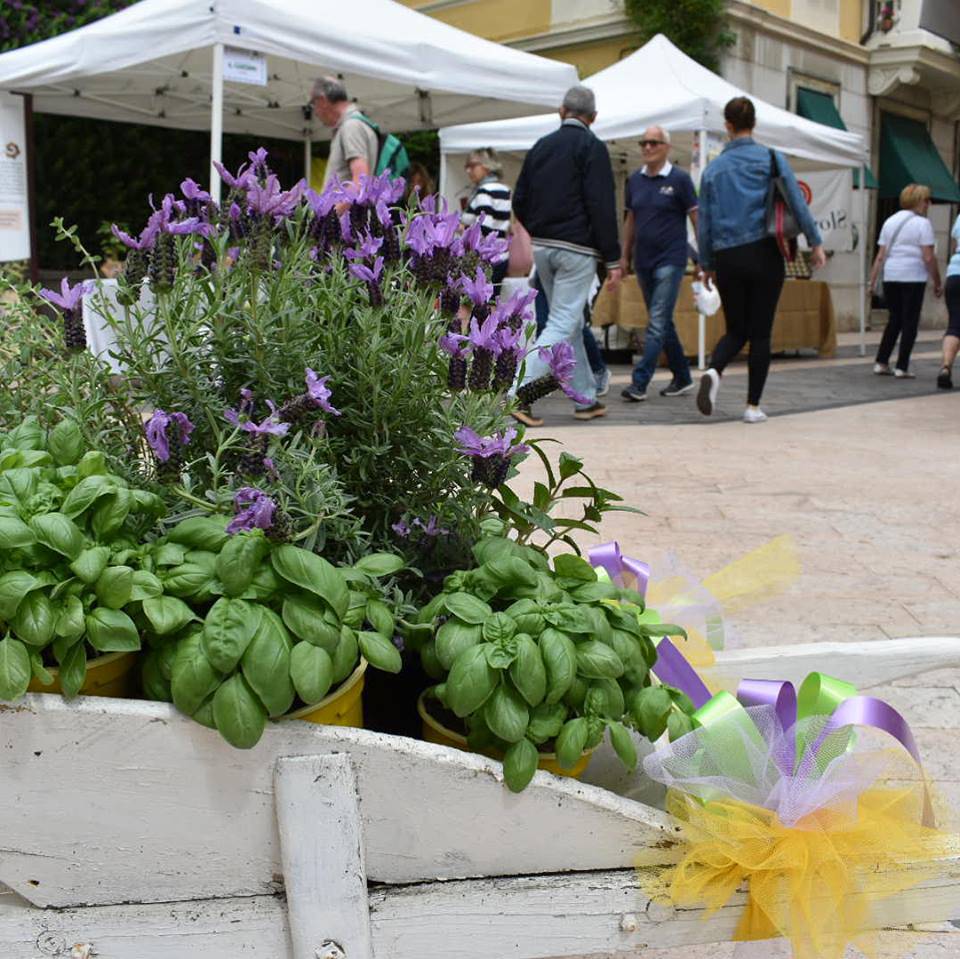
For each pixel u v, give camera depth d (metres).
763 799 1.36
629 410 8.77
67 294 1.58
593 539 4.41
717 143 11.18
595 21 17.95
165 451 1.36
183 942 1.26
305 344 1.65
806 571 4.24
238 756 1.21
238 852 1.25
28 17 11.41
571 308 7.54
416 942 1.26
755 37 18.08
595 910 1.27
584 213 7.41
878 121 21.92
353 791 1.22
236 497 1.27
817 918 1.28
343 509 1.48
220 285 1.60
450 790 1.24
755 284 7.88
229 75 6.69
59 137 11.66
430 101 10.12
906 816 1.44
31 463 1.36
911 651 1.87
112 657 1.29
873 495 5.59
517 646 1.25
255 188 1.62
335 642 1.22
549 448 6.75
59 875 1.24
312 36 6.96
